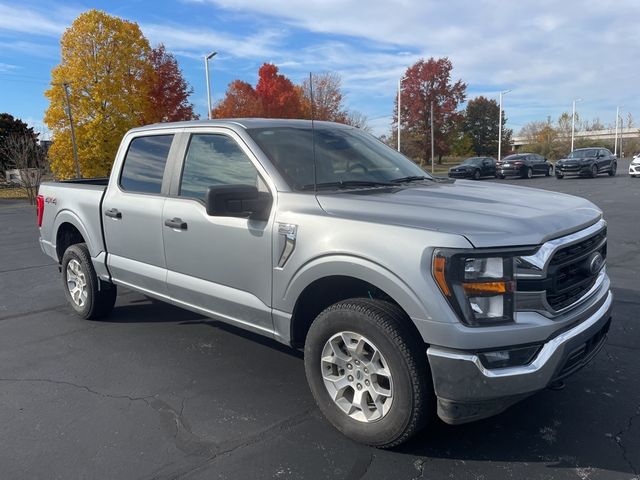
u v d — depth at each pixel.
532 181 29.70
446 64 56.84
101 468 2.96
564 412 3.48
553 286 2.77
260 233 3.47
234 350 4.70
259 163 3.62
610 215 13.14
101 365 4.41
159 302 6.26
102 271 5.12
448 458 2.99
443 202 3.16
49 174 33.22
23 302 6.49
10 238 12.75
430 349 2.71
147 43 36.00
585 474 2.82
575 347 2.83
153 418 3.51
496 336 2.62
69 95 33.28
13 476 2.90
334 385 3.21
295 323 3.44
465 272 2.62
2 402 3.78
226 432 3.32
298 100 36.75
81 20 33.59
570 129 78.00
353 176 3.82
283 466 2.95
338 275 3.05
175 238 4.13
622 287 6.41
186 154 4.22
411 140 57.75
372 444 3.05
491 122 79.38
